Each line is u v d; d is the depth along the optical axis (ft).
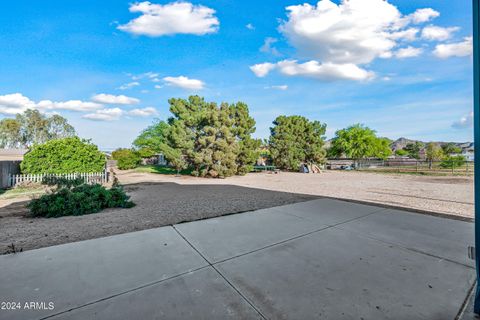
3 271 8.70
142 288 7.63
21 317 6.23
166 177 55.16
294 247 11.10
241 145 59.41
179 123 55.21
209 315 6.38
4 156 91.35
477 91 6.63
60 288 7.59
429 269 8.93
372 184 41.01
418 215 17.24
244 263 9.45
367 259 9.78
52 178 38.40
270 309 6.63
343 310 6.60
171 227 14.32
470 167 79.15
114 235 12.90
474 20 6.66
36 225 15.37
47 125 174.81
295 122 81.35
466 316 6.40
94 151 46.73
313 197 26.07
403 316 6.38
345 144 97.55
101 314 6.38
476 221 6.69
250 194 28.76
